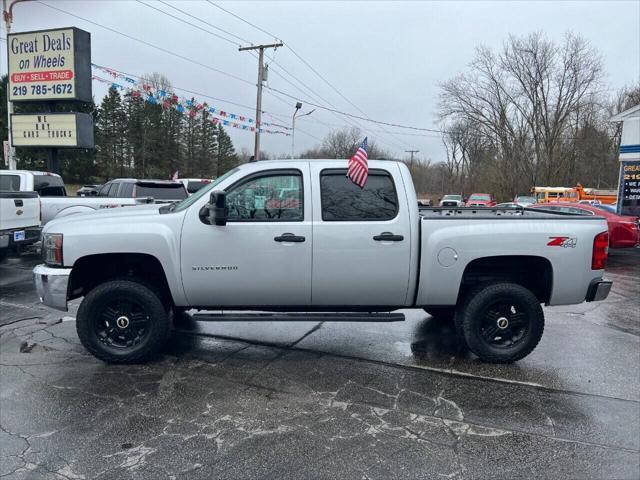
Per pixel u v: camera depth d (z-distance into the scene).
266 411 3.66
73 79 15.18
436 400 3.88
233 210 4.41
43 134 15.82
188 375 4.31
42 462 2.96
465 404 3.82
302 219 4.38
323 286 4.46
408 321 6.13
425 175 96.31
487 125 44.75
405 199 4.46
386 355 4.90
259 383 4.16
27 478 2.80
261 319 4.52
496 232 4.46
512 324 4.64
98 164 52.84
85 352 4.82
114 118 52.69
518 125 44.88
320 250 4.38
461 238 4.45
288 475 2.87
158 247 4.36
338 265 4.41
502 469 2.96
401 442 3.25
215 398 3.86
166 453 3.08
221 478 2.83
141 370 4.40
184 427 3.40
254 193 4.41
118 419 3.50
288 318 4.54
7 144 16.38
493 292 4.55
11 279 8.27
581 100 42.97
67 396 3.85
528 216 4.70
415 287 4.55
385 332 5.66
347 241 4.39
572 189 31.50
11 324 5.70
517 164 45.09
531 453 3.14
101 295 4.42
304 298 4.52
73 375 4.27
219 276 4.40
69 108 46.09
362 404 3.80
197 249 4.36
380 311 4.76
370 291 4.51
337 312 4.71
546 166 44.38
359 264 4.42
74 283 4.55
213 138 60.12
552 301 4.61
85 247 4.33
